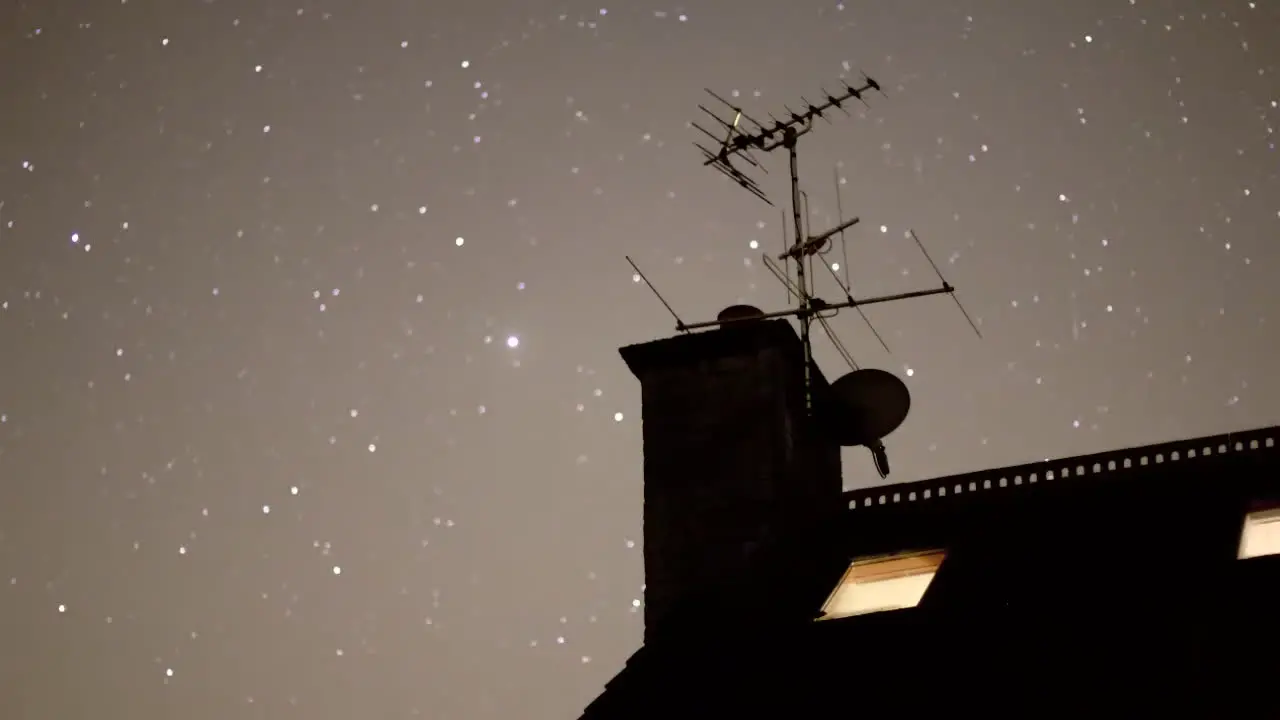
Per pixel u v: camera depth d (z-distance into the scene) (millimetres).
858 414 16359
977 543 14242
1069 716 11906
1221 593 11875
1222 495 13789
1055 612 12359
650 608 15523
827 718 12789
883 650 12906
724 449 16000
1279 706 11391
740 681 13414
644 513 16000
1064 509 14477
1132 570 12750
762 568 15195
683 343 16578
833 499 15602
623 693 13938
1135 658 11914
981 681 12367
